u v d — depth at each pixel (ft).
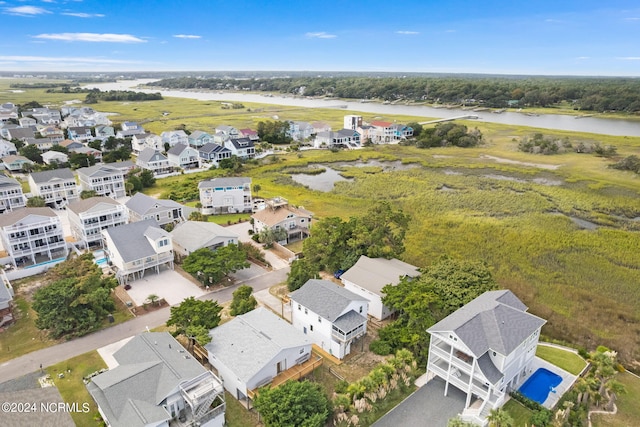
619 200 264.93
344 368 118.83
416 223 228.84
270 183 309.42
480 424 96.07
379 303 139.85
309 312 128.47
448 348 109.19
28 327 136.05
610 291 162.91
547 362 121.08
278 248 197.67
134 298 153.79
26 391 93.71
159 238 168.55
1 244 186.80
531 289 162.30
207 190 242.37
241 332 118.11
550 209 252.62
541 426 96.94
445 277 138.62
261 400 94.22
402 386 109.91
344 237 174.40
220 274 161.17
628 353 128.77
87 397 106.11
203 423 93.20
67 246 191.01
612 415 102.58
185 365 102.68
